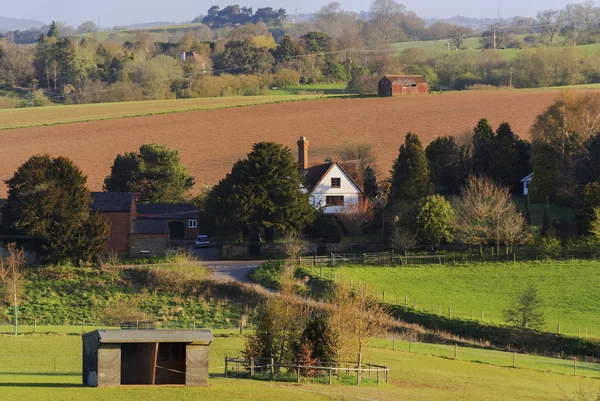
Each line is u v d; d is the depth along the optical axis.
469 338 103.56
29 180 137.62
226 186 152.62
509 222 137.62
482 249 137.50
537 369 88.06
